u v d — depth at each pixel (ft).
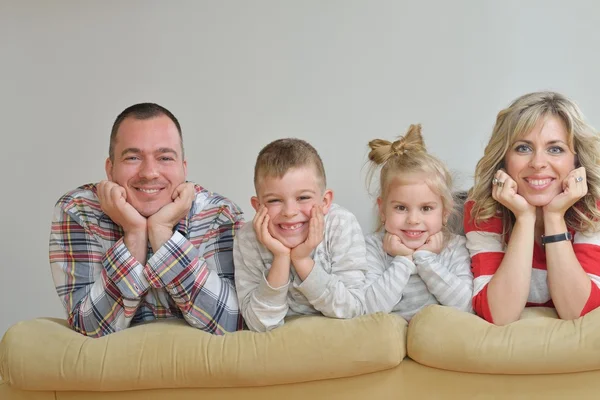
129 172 4.68
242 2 6.75
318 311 4.80
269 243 4.47
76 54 6.91
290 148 4.60
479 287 4.70
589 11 6.39
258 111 6.79
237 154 6.82
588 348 4.19
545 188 4.58
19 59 6.95
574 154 4.69
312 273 4.53
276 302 4.52
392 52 6.62
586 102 6.46
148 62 6.86
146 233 4.71
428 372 4.41
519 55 6.49
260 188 4.59
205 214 5.06
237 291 4.78
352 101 6.68
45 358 4.45
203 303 4.66
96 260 4.82
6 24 6.93
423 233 4.93
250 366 4.36
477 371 4.32
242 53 6.78
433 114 6.60
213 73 6.81
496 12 6.49
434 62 6.58
